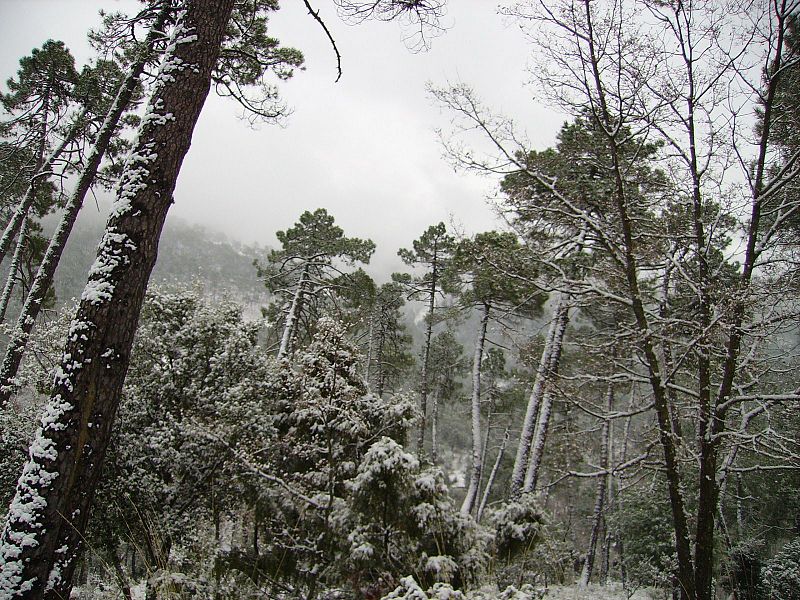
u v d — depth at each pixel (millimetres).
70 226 10266
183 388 8586
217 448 7598
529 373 14961
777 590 8773
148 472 7461
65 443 3660
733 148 7508
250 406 8133
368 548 5422
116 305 4008
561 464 11484
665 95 7703
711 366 8438
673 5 7391
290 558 6586
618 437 20203
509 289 13750
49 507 3518
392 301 24047
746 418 7375
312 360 7070
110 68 11672
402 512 5508
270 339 21547
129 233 4164
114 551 6727
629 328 7906
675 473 7367
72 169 11906
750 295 7039
